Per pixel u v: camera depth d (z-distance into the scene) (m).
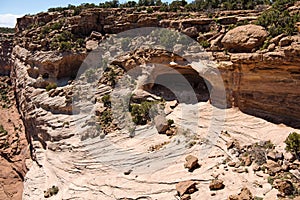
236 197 16.52
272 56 21.98
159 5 44.78
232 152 21.41
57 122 29.69
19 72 42.94
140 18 37.00
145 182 20.22
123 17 38.66
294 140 19.45
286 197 16.28
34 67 38.38
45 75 36.91
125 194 19.44
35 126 32.41
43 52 37.72
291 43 21.55
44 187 23.38
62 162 25.09
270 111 23.89
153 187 19.56
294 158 19.19
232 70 25.11
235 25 28.16
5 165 33.31
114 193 19.77
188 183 18.50
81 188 21.31
